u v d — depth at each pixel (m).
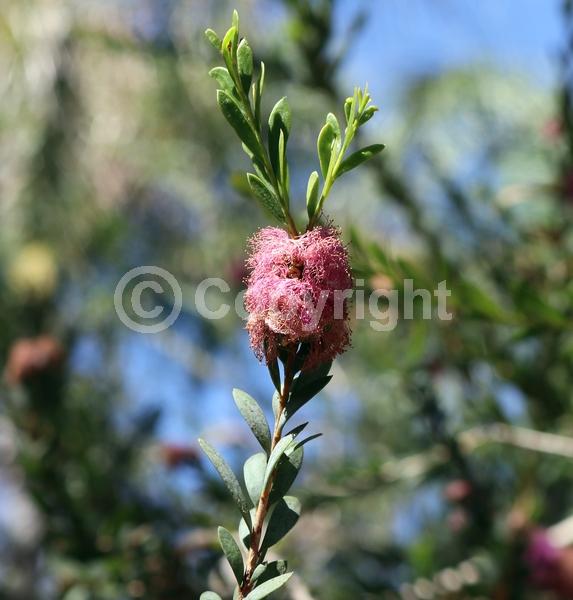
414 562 0.65
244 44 0.35
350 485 0.66
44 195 1.18
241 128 0.35
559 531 0.67
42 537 0.68
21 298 0.89
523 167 0.84
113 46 0.94
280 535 0.35
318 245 0.35
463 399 0.69
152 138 1.21
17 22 1.18
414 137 0.98
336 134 0.35
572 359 0.67
